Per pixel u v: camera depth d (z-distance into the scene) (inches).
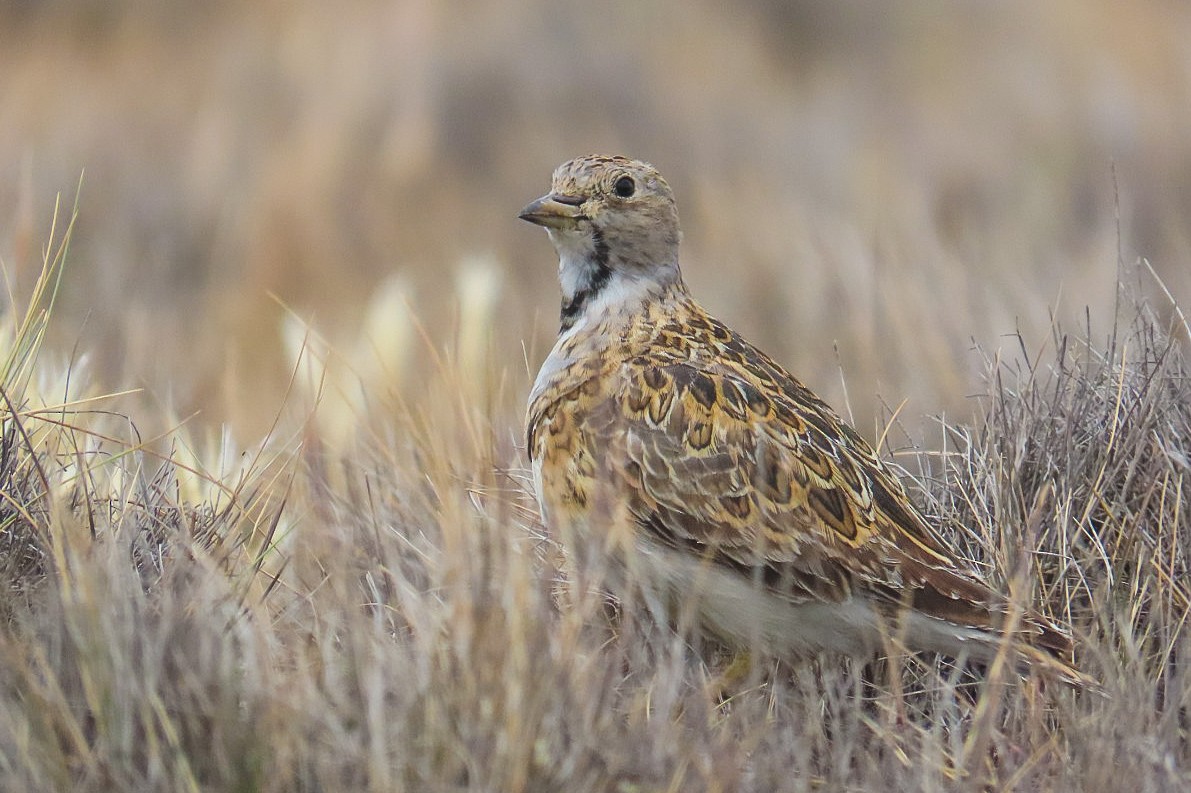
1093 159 935.0
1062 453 394.3
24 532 352.5
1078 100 1022.4
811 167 948.0
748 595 350.6
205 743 281.7
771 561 347.6
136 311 642.8
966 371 498.3
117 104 1006.4
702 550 351.6
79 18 1128.2
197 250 851.4
